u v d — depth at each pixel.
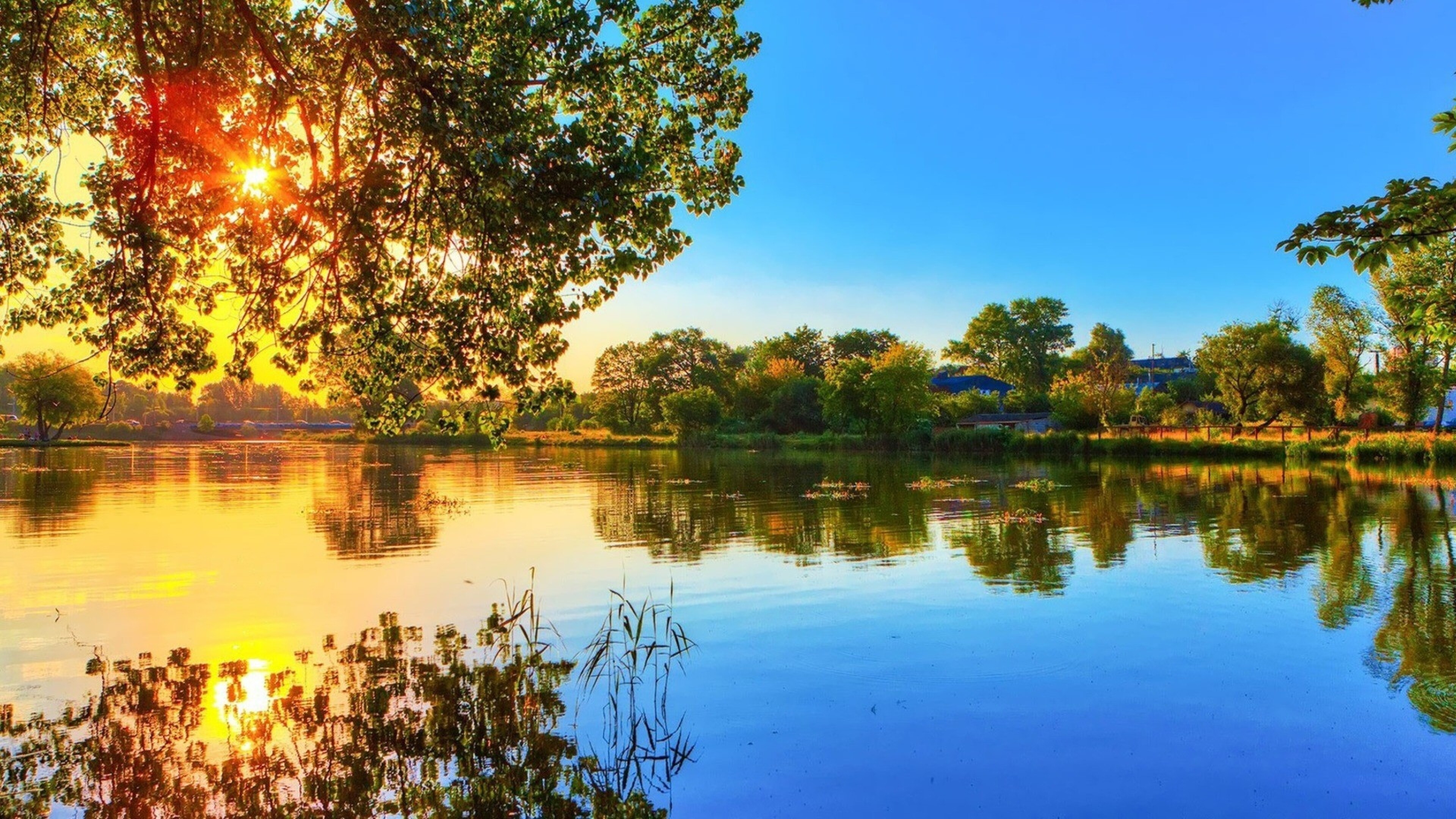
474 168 7.77
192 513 23.23
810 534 18.73
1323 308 48.50
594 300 9.04
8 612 11.60
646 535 18.91
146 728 7.55
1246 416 60.78
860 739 7.35
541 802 6.26
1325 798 6.20
